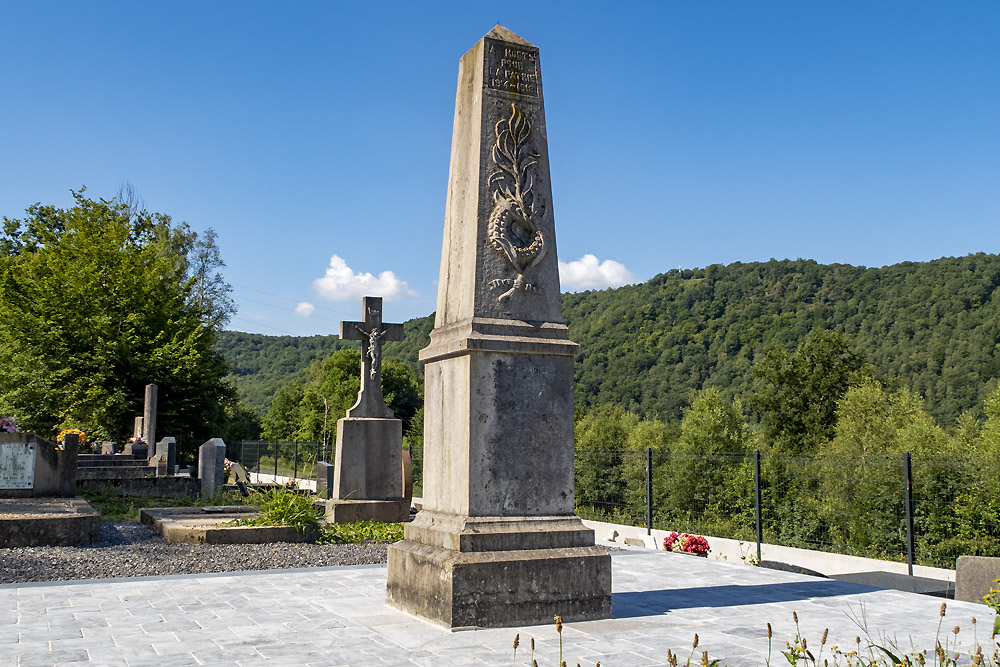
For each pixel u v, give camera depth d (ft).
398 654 17.49
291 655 17.37
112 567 31.22
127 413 111.65
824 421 135.23
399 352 298.97
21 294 112.68
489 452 21.80
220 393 138.92
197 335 128.16
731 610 23.22
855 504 61.93
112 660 16.88
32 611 22.30
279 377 438.40
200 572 31.12
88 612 22.17
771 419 139.23
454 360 22.77
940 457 53.93
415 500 74.84
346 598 24.54
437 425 23.47
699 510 70.49
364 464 53.83
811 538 65.46
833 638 19.48
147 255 125.59
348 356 221.25
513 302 23.03
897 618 22.21
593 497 75.25
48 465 47.29
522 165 24.03
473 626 20.08
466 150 24.23
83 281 114.73
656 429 114.42
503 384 22.26
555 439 22.79
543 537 21.66
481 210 23.24
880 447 95.71
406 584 22.29
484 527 21.24
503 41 24.45
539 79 24.77
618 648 18.08
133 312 118.42
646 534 52.42
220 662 16.75
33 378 107.65
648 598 25.32
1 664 16.52
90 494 62.49
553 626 20.61
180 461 119.75
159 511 48.70
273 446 140.26
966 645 18.98
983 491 54.24
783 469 68.59
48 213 150.10
